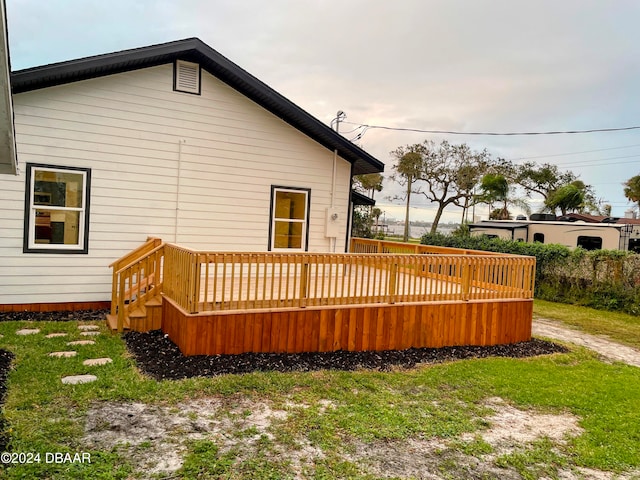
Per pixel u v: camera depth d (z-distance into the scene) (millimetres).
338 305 6348
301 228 9734
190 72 8367
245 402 4285
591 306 12539
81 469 2863
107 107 7699
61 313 7391
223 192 8805
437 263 7109
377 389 4992
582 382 5852
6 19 3029
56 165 7363
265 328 5816
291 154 9461
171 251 6258
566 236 16422
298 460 3256
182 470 2967
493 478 3271
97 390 4195
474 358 6738
